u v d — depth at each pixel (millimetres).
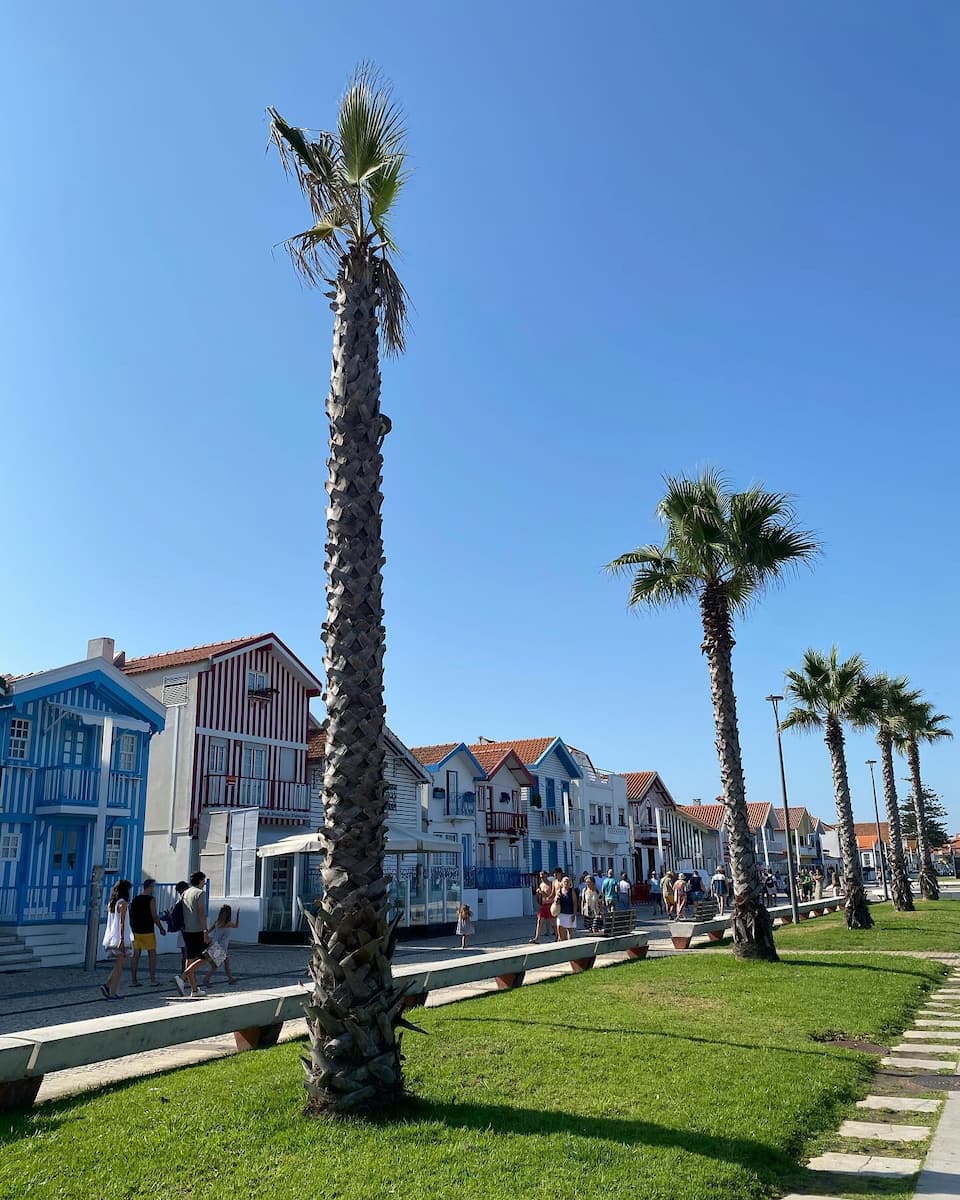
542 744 47062
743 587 17656
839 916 31688
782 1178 5797
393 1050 6598
